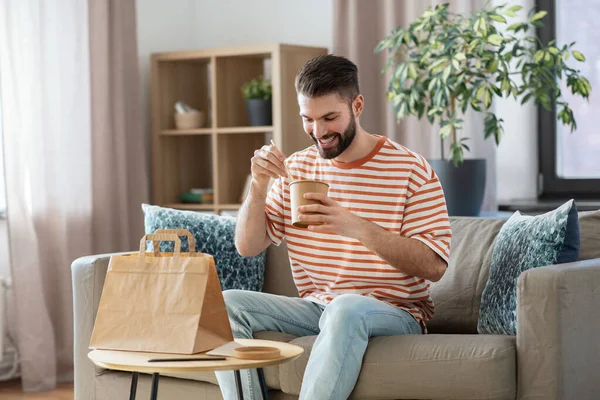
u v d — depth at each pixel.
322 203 2.38
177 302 2.08
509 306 2.62
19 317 4.19
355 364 2.38
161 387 2.96
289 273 3.29
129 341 2.09
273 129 4.71
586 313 2.38
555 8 4.57
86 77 4.47
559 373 2.29
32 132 4.26
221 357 2.01
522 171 4.61
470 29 3.81
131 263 2.14
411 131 4.54
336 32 4.71
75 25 4.42
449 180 3.93
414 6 4.55
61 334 4.39
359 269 2.66
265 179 2.65
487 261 2.93
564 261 2.57
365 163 2.65
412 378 2.37
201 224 3.30
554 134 4.62
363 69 4.67
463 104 3.79
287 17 5.19
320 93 2.50
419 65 3.92
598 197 4.55
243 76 5.06
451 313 2.93
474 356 2.32
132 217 4.81
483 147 4.45
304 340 2.58
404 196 2.61
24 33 4.22
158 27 5.21
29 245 4.21
